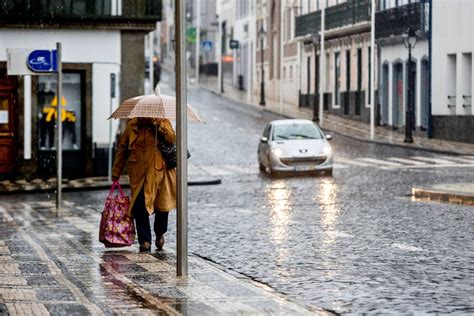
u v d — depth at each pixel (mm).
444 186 39438
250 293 17062
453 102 73938
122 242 23141
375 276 19000
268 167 52062
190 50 191000
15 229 28969
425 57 77750
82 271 19828
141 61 53406
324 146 51500
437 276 18859
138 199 22969
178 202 18938
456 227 27156
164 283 18188
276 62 122250
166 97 22953
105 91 53125
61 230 28531
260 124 89875
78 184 47625
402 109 82875
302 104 110312
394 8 81875
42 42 52562
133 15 52812
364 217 30453
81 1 52375
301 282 18484
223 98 125625
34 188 45750
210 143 73500
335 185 44312
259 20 130875
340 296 16891
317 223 29062
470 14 71250
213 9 177500
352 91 94625
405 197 37625
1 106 52281
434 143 71562
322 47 92000
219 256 22469
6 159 52344
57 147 36031
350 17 91625
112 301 16219
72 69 52750
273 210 33750
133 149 22875
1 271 19828
